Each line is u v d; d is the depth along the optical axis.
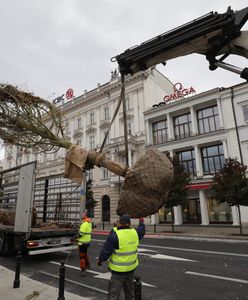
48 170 36.28
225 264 7.97
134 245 3.92
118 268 3.76
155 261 8.55
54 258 9.41
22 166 9.23
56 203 11.30
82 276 6.79
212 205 22.86
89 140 33.22
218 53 3.41
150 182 2.38
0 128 3.64
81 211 9.82
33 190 8.48
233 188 15.78
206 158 24.22
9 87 3.62
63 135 3.59
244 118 21.77
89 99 34.03
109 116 31.52
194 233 17.36
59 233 8.90
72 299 4.84
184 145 24.83
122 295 5.35
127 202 2.46
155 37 3.44
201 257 9.20
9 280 6.20
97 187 30.19
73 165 2.83
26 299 4.67
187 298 5.04
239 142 21.56
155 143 27.27
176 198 18.58
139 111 28.73
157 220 25.30
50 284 6.11
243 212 20.34
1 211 10.55
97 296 5.26
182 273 6.95
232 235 15.46
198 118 25.16
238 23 3.08
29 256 9.80
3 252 9.44
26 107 3.52
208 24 3.18
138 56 3.45
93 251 10.72
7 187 10.51
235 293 5.30
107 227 24.52
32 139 3.55
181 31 3.32
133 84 29.88
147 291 5.48
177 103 25.77
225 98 22.97
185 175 19.53
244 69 3.21
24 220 8.46
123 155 27.59
